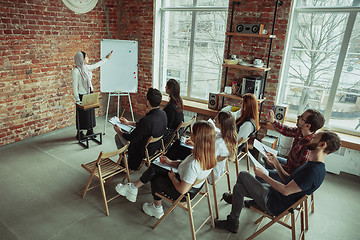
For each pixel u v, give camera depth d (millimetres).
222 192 3412
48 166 3768
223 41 4922
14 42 3984
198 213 2996
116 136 3682
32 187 3277
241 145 3492
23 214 2814
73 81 4297
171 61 5637
